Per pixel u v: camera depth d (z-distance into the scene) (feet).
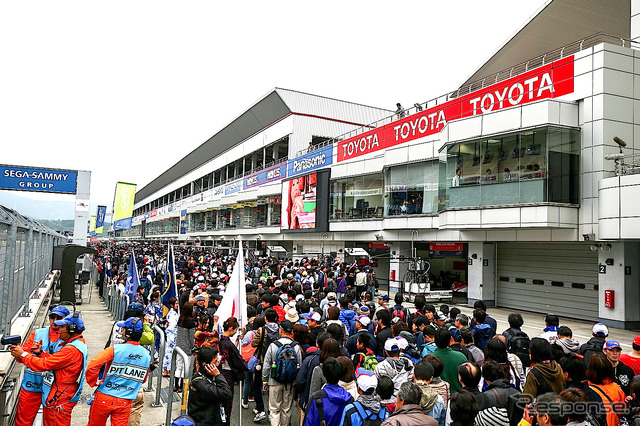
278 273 68.64
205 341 20.57
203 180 256.73
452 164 65.82
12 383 18.70
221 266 71.20
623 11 83.15
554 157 53.57
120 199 171.53
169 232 284.82
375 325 26.73
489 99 66.74
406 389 12.53
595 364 14.39
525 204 55.16
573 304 59.06
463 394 12.12
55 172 67.56
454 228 64.18
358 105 159.84
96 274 93.20
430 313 27.20
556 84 57.62
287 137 148.25
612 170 52.34
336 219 102.73
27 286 36.40
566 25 87.97
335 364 14.65
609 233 48.42
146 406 22.44
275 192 134.62
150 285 54.44
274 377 19.90
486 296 69.41
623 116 53.16
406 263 83.10
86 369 15.58
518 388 17.49
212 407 15.05
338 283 55.52
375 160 91.61
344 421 13.20
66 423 15.49
